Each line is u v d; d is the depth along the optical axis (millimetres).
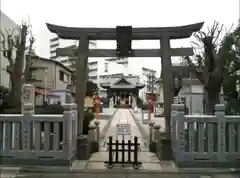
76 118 7535
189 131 6656
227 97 15586
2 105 15000
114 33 8383
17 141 6707
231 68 16234
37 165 6641
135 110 34188
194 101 27250
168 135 7820
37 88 28562
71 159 6879
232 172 6344
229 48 13422
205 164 6578
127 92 55531
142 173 6336
